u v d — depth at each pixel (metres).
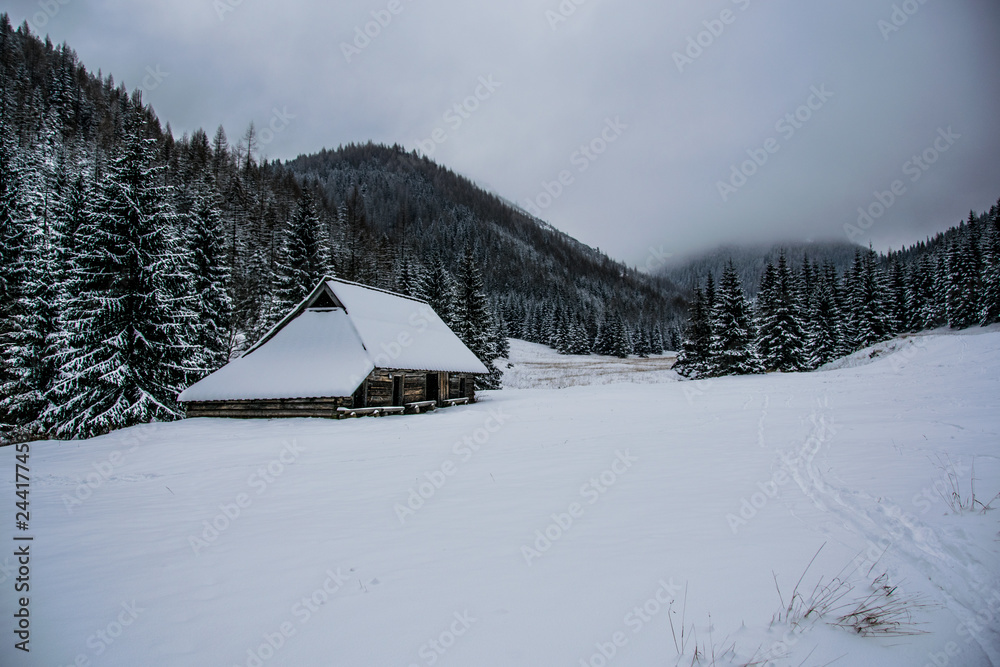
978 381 16.70
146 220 19.08
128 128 19.44
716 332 39.09
